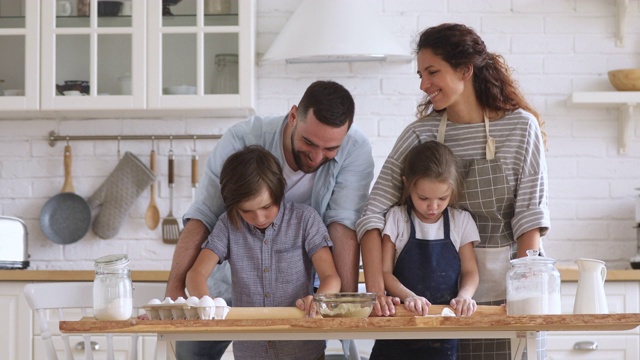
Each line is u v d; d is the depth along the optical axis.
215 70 4.57
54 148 4.88
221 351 3.19
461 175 2.78
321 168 2.91
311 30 4.57
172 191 4.84
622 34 4.82
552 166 4.80
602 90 4.83
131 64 4.59
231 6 4.60
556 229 4.78
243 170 2.68
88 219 4.83
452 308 2.42
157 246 4.83
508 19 4.85
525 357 2.71
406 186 2.76
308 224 2.83
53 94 4.59
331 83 2.71
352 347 3.25
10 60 4.62
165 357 2.36
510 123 2.78
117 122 4.88
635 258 4.55
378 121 4.82
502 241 2.80
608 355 4.20
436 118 2.87
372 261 2.74
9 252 4.52
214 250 2.81
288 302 2.81
